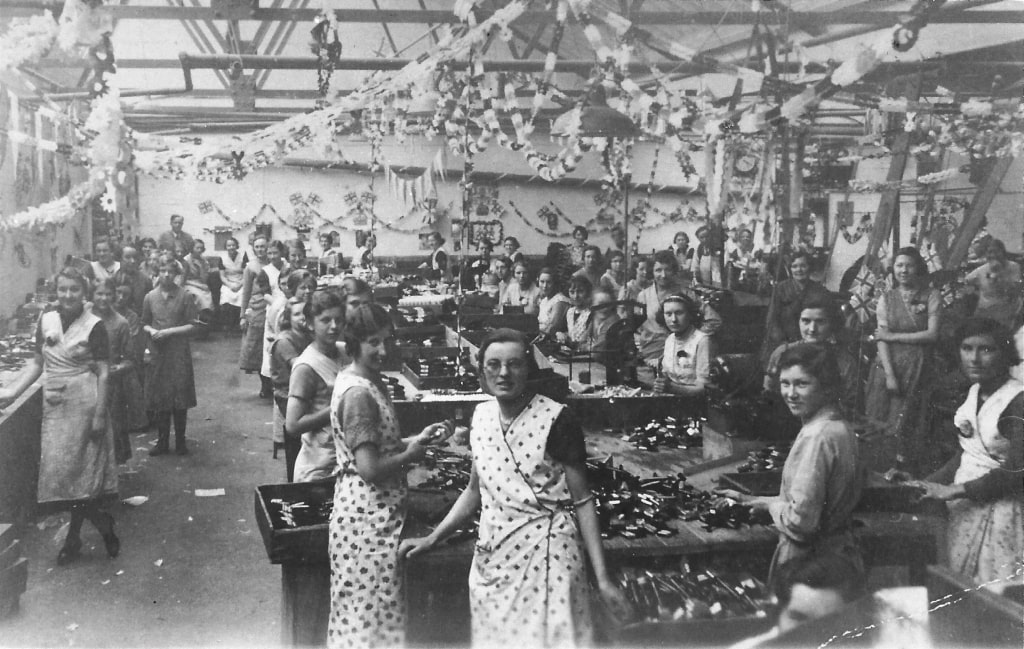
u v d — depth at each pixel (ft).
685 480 12.84
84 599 14.14
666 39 18.97
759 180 24.09
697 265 32.17
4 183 26.66
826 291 18.99
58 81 31.24
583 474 8.84
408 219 54.54
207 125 38.96
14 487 16.75
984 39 22.82
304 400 12.80
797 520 9.37
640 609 9.33
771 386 14.40
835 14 19.24
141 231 50.49
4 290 27.32
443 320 29.12
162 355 22.47
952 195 27.91
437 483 12.48
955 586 9.82
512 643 8.71
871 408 16.62
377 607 9.91
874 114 26.73
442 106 26.76
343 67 22.88
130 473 21.39
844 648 9.32
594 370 21.12
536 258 49.75
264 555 16.19
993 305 18.33
